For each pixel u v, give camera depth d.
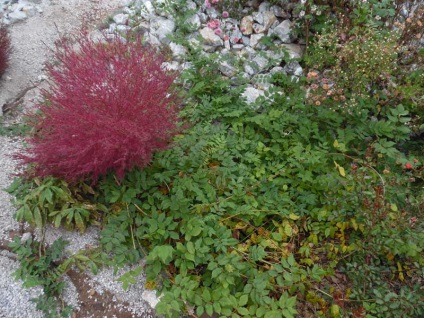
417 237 2.41
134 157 2.58
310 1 3.54
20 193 2.73
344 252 2.66
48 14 4.38
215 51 3.82
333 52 3.38
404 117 3.32
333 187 2.74
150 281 2.51
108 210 2.75
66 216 2.70
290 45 3.85
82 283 2.53
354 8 3.67
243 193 2.77
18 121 3.35
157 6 4.10
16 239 2.59
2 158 3.04
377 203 2.45
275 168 3.00
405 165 2.85
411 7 3.72
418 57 3.45
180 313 2.40
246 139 3.12
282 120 3.15
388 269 2.60
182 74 3.38
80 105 2.52
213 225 2.65
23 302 2.45
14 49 3.93
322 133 3.22
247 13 4.00
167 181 2.80
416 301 2.32
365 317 2.34
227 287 2.35
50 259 2.56
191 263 2.45
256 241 2.72
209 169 2.94
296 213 2.83
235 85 3.58
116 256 2.54
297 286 2.46
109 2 4.56
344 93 3.26
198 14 4.00
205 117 3.24
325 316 2.45
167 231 2.55
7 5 4.43
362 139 3.19
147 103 2.54
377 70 3.14
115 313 2.44
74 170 2.60
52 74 2.77
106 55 2.75
